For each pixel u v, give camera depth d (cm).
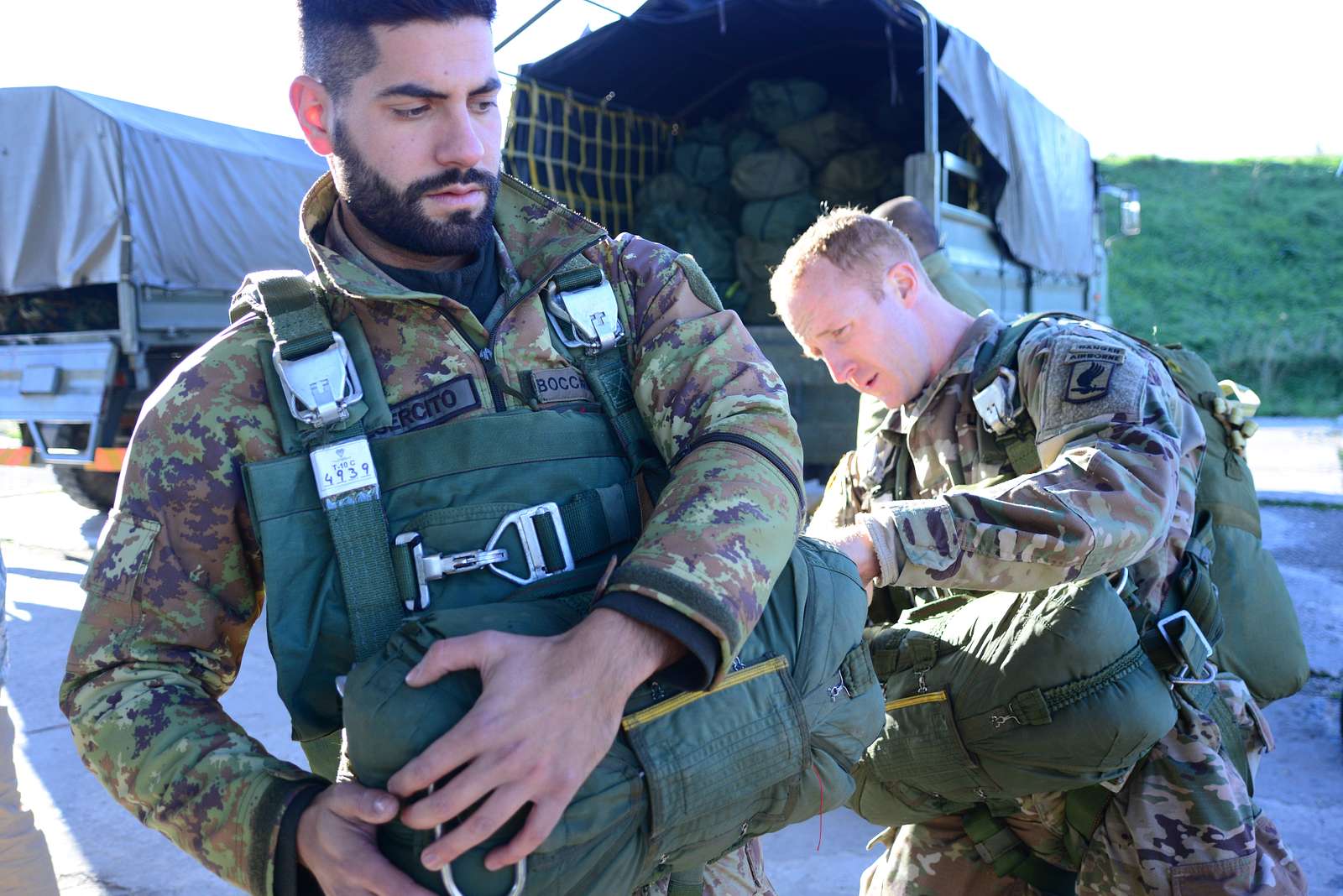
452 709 74
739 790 83
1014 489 128
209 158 633
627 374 99
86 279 587
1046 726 132
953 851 163
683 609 75
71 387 591
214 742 83
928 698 142
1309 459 845
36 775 301
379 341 94
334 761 98
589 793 76
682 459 90
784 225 543
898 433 166
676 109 632
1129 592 141
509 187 103
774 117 560
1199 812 138
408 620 84
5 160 589
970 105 495
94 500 634
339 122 90
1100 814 144
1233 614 158
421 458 89
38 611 458
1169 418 136
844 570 100
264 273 96
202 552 90
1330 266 1650
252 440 89
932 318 158
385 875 72
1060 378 140
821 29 547
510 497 90
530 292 96
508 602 84
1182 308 1595
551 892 76
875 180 546
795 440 92
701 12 511
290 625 86
